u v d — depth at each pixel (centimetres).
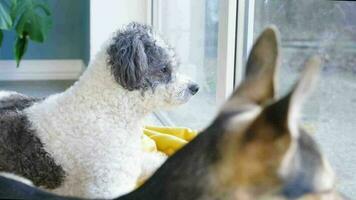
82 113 156
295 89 54
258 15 204
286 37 187
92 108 157
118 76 155
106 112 158
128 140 160
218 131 63
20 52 377
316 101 168
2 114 157
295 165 60
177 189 65
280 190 60
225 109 66
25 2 367
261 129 58
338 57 164
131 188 159
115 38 160
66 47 451
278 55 69
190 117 267
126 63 155
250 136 59
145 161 182
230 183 61
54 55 448
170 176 66
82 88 158
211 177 62
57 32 446
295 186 60
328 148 171
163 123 299
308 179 60
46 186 155
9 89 395
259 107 65
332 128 170
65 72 451
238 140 61
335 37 165
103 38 359
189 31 279
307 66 54
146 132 210
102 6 357
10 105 165
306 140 63
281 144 58
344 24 160
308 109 166
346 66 161
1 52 433
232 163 61
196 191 63
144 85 158
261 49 71
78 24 450
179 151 68
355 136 160
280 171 59
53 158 154
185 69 286
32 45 441
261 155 59
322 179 61
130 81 155
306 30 177
